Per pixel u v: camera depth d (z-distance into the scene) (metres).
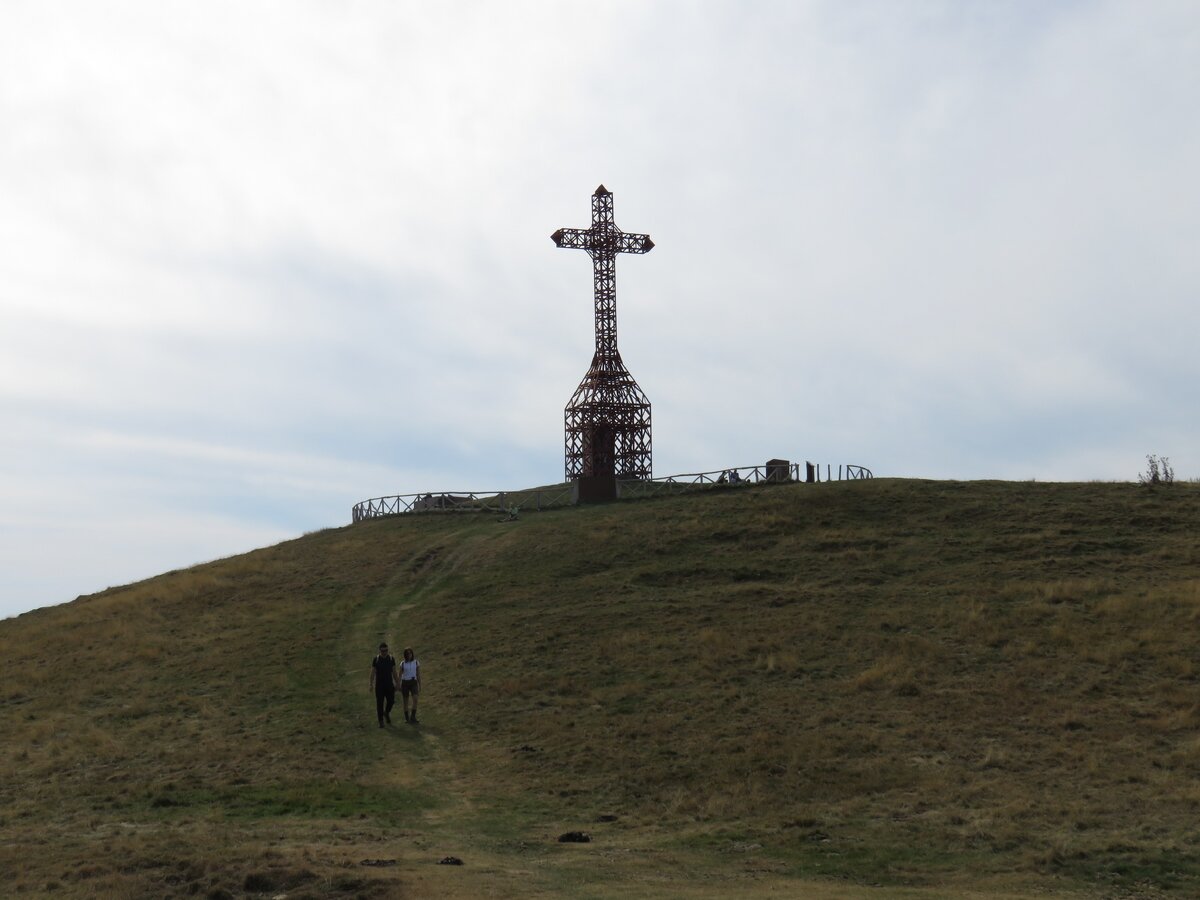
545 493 69.19
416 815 24.33
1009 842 21.09
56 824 24.45
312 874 18.36
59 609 54.91
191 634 44.84
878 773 25.70
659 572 47.16
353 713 33.50
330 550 59.16
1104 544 46.47
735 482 64.69
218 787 26.91
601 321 77.44
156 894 17.91
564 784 26.39
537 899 17.28
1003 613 38.56
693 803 24.47
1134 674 32.28
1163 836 21.09
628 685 33.84
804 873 19.78
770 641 37.16
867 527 51.31
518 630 41.00
